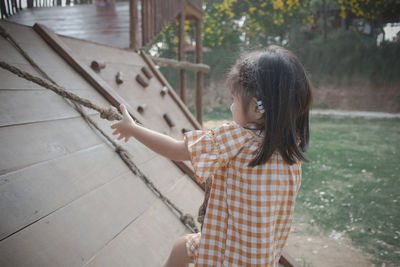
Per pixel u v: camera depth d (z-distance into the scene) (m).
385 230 3.58
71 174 1.66
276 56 1.17
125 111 1.37
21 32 2.36
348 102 16.80
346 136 9.41
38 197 1.42
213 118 14.55
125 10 7.47
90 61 3.05
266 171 1.17
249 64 1.18
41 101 1.92
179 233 1.97
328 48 17.67
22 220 1.29
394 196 4.53
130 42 4.44
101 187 1.76
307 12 17.89
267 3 17.58
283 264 2.14
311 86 1.24
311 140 8.77
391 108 15.83
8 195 1.32
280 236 1.28
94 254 1.42
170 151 1.26
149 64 4.40
